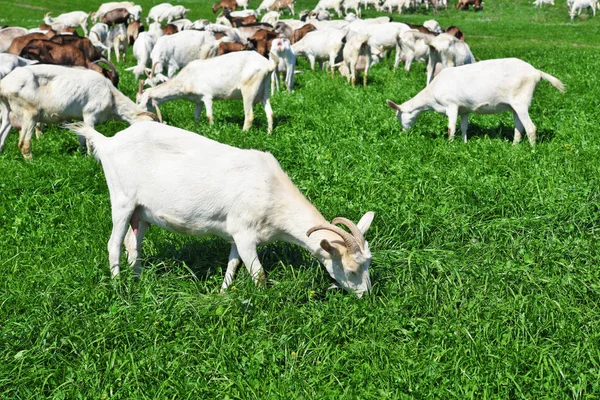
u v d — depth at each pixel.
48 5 44.81
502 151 10.48
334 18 43.16
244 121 12.95
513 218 7.72
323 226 5.81
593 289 6.16
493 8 45.84
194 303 5.96
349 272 6.04
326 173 9.41
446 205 8.12
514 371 5.12
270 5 44.03
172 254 6.98
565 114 13.31
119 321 5.66
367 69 17.38
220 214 6.14
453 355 5.32
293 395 4.88
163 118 13.27
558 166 9.59
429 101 11.62
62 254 7.06
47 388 5.09
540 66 19.83
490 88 10.90
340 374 5.19
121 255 6.55
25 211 8.34
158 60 18.08
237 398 4.89
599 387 4.90
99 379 5.07
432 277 6.45
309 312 5.89
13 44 17.62
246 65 12.11
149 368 5.20
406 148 10.74
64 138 11.72
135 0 48.19
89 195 8.84
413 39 20.33
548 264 6.67
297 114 13.56
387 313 5.85
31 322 5.68
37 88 10.27
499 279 6.36
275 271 6.51
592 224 7.66
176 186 6.10
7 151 11.12
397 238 7.38
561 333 5.51
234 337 5.54
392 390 4.94
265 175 6.15
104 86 10.74
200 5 47.12
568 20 41.50
